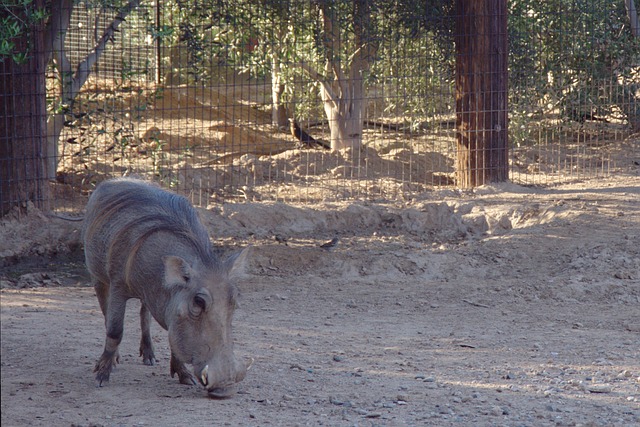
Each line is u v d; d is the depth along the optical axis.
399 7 21.58
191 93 28.98
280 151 24.77
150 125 25.34
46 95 18.95
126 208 9.06
